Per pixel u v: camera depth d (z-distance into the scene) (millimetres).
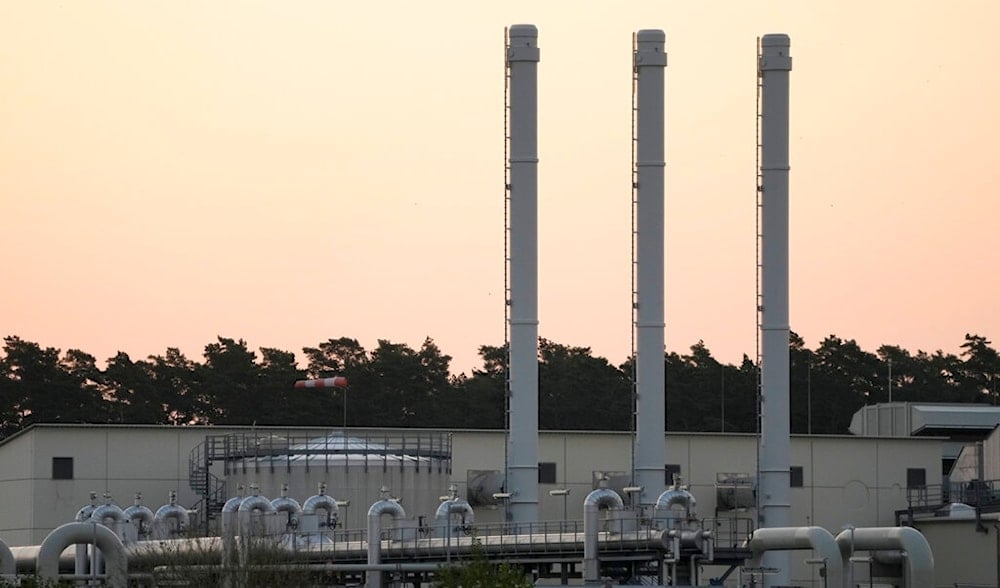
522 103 168375
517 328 168125
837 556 138875
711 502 190625
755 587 147250
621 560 144875
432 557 151750
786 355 171125
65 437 182000
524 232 168125
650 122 170000
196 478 181625
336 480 173000
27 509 181250
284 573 138000
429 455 178875
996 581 176375
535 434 167500
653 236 169750
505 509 167375
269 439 177375
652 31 170375
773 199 171125
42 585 132875
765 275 171125
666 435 190375
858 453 194875
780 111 171500
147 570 145125
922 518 185625
